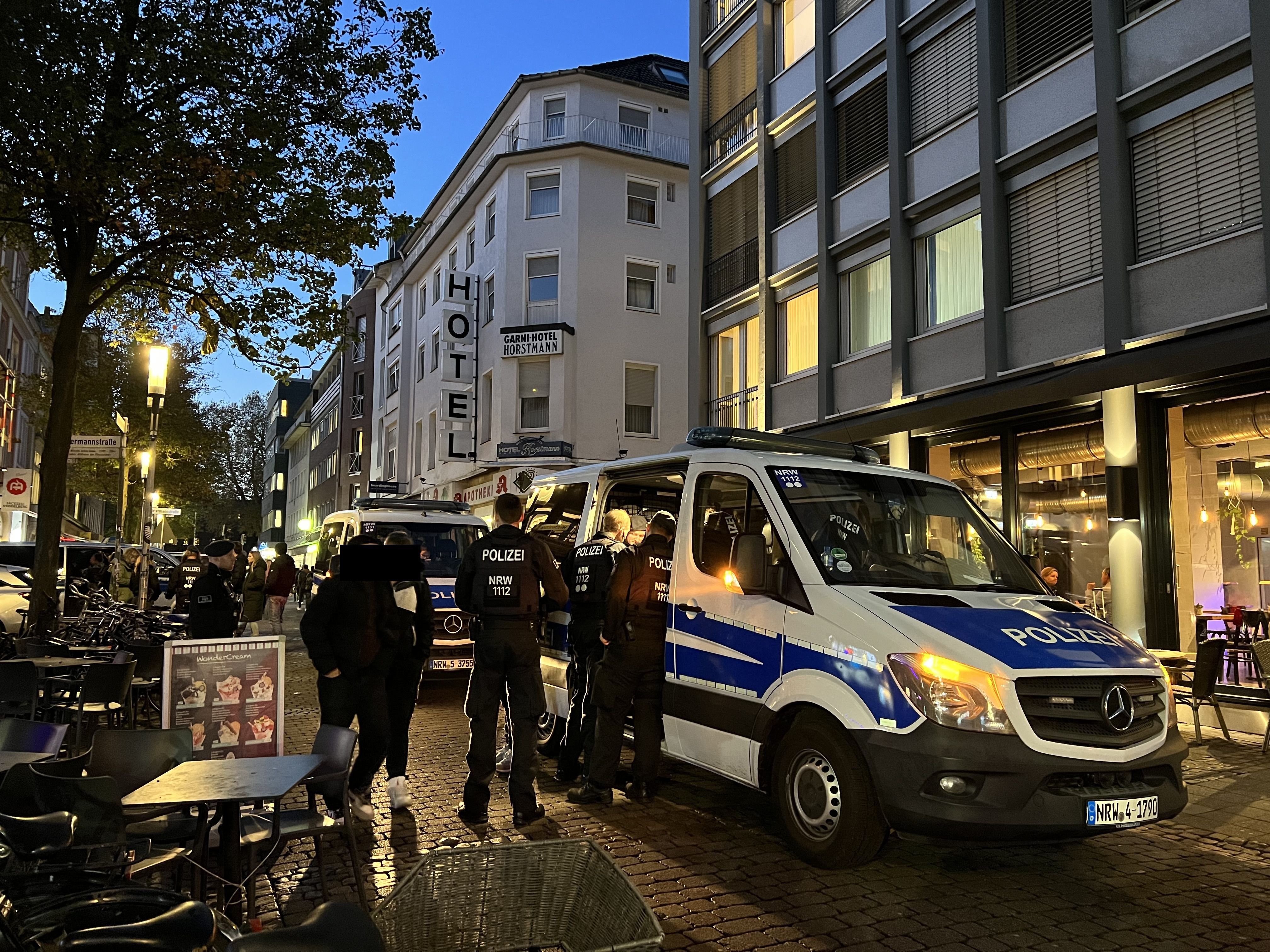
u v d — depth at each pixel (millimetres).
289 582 18781
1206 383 9461
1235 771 7281
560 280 27641
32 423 27359
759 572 5148
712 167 19438
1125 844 5449
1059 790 4352
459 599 5895
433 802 6168
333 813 5125
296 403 86250
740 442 6375
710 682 5582
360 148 11984
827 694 4770
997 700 4375
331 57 11500
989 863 5066
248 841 3818
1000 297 12109
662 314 28547
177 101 10609
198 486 35000
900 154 13992
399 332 40844
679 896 4496
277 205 11328
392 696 5996
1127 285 10438
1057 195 11633
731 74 19109
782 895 4516
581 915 2371
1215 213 9750
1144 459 10008
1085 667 4555
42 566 10516
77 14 10172
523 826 5594
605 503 7402
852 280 15367
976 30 12820
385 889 4535
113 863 3211
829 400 15328
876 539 5590
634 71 31125
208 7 10977
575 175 27781
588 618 6605
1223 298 9477
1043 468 11570
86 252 11117
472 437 29672
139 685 8188
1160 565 9898
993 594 5387
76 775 3303
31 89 9688
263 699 5270
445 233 33969
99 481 31938
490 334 29109
